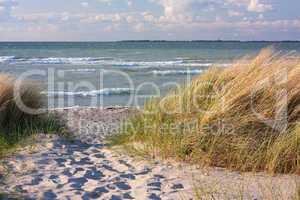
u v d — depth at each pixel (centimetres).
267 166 576
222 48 8481
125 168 613
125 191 521
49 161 653
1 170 602
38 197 499
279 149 573
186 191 508
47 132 847
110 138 828
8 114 853
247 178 549
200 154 616
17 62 3906
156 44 11231
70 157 681
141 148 696
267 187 505
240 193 474
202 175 566
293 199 447
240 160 589
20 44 10119
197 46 9856
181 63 3900
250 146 598
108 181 561
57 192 519
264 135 607
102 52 6444
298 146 570
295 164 568
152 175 574
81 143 802
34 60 4100
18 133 787
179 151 635
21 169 610
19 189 527
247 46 9325
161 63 3847
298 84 641
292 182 523
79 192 518
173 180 552
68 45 10044
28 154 688
